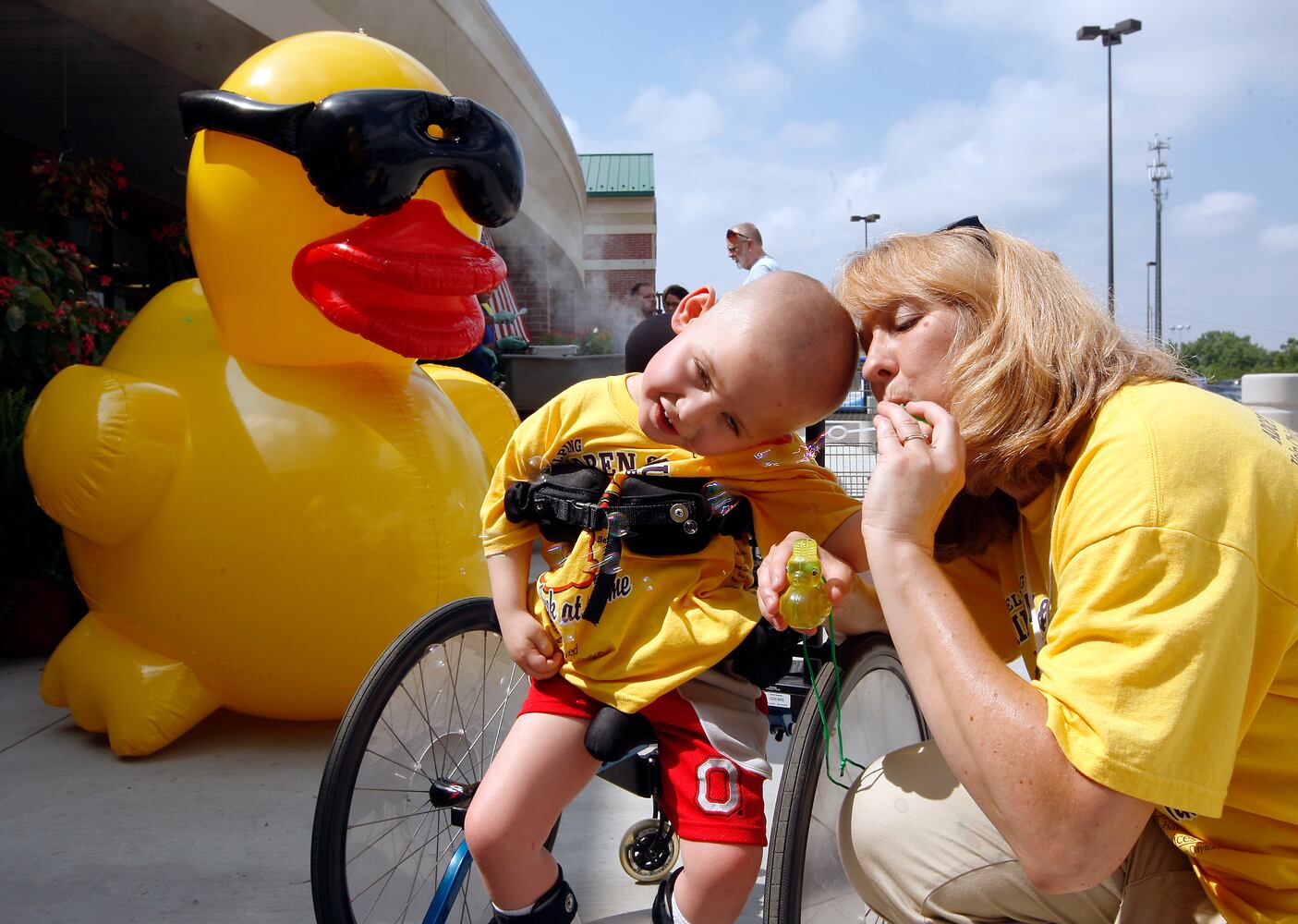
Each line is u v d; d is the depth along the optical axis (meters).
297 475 3.27
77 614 5.11
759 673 1.88
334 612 3.30
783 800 1.71
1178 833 1.47
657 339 2.48
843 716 1.95
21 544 4.82
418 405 3.56
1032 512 1.58
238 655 3.39
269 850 2.88
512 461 2.05
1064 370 1.41
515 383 8.34
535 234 13.23
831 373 1.71
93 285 7.07
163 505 3.32
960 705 1.27
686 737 1.84
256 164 3.10
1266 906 1.39
